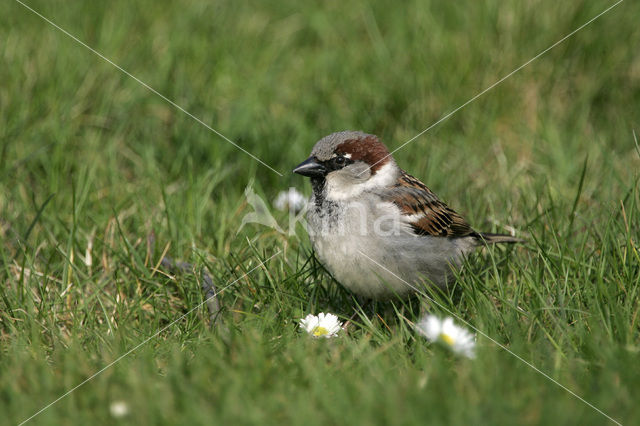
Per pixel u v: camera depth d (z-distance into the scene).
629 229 8.59
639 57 13.84
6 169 11.27
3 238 9.92
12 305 8.62
